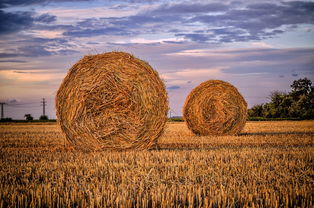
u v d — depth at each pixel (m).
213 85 15.48
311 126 21.95
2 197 4.77
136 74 10.05
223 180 5.79
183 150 9.48
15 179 5.86
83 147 9.94
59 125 10.05
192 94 15.45
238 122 15.48
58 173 6.27
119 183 5.62
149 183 5.57
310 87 42.12
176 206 4.52
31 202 4.51
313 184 5.57
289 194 5.04
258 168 6.78
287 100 40.44
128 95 9.92
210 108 15.34
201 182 5.77
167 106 10.23
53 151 9.67
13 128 21.23
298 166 7.09
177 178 5.87
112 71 10.00
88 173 6.11
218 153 8.69
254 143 11.78
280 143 11.80
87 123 9.91
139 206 4.62
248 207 4.52
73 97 10.00
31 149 10.11
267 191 5.10
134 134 9.91
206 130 15.20
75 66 10.07
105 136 9.88
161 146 10.93
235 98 15.50
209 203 4.68
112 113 9.90
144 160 7.63
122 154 8.68
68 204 4.55
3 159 8.01
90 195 4.76
